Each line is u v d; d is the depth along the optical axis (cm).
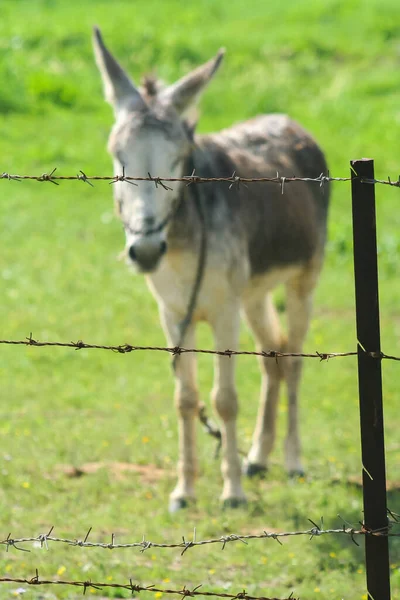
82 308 2547
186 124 1441
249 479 1634
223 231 1463
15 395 1983
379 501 824
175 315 1505
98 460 1675
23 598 1149
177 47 5500
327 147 4262
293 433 1673
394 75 5375
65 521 1395
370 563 830
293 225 1644
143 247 1323
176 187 1380
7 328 2370
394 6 6681
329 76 5459
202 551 1317
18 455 1653
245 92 5081
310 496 1506
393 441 1775
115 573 1225
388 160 4116
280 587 1209
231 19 6806
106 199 3531
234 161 1552
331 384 2097
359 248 805
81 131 4181
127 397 1994
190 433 1512
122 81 1446
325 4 6781
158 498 1516
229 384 1502
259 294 1641
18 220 3238
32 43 5328
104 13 6431
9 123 4162
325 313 2592
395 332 2430
